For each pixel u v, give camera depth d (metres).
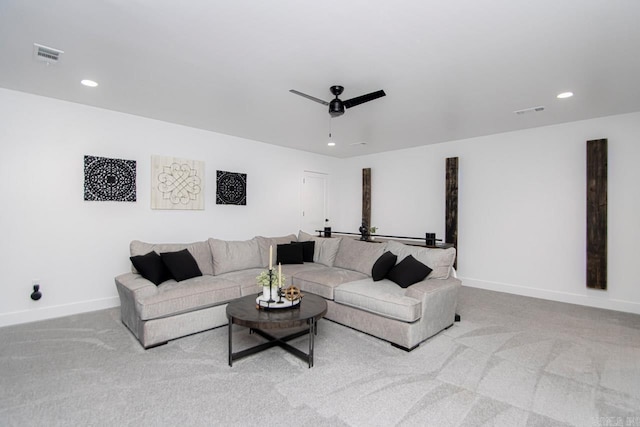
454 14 1.91
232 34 2.16
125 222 4.01
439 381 2.26
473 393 2.11
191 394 2.07
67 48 2.36
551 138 4.48
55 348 2.72
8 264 3.25
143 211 4.16
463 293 4.79
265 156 5.71
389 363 2.53
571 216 4.33
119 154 3.95
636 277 3.85
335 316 3.38
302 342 2.92
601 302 4.07
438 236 5.69
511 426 1.78
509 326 3.35
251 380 2.25
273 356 2.64
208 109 3.80
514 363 2.53
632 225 3.87
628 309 3.88
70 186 3.61
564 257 4.38
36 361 2.49
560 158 4.41
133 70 2.74
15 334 3.02
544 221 4.55
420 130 4.76
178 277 3.41
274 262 4.57
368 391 2.13
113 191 3.88
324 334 3.12
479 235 5.18
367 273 3.97
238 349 2.75
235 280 3.59
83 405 1.93
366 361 2.56
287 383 2.22
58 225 3.54
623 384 2.22
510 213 4.86
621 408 1.95
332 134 5.04
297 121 4.29
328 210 7.05
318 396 2.06
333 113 2.97
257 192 5.58
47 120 3.45
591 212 4.09
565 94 3.25
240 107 3.71
